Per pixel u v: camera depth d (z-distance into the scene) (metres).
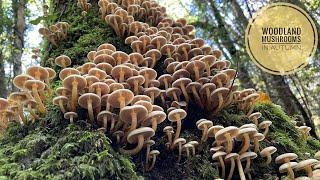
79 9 0.76
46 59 0.68
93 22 0.71
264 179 0.43
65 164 0.34
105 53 0.50
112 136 0.39
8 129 0.41
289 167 0.42
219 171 0.42
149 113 0.38
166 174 0.40
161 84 0.50
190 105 0.50
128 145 0.40
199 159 0.42
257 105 0.57
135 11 0.72
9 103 0.41
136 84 0.43
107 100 0.38
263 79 1.65
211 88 0.48
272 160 0.47
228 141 0.40
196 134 0.47
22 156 0.36
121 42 0.66
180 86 0.48
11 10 1.68
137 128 0.39
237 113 0.53
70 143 0.36
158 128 0.45
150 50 0.54
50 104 0.43
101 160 0.34
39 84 0.41
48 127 0.40
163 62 0.58
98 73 0.42
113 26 0.66
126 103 0.39
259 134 0.42
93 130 0.38
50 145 0.38
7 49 1.67
